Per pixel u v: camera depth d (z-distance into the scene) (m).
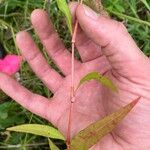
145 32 0.39
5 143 0.37
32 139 0.37
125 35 0.26
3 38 0.39
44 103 0.32
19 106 0.37
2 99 0.38
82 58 0.32
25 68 0.38
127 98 0.27
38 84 0.38
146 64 0.26
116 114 0.21
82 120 0.30
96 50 0.31
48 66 0.33
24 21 0.40
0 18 0.40
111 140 0.28
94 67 0.31
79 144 0.22
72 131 0.30
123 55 0.26
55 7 0.39
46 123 0.37
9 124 0.37
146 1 0.40
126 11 0.40
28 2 0.39
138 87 0.27
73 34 0.25
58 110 0.31
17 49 0.37
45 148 0.38
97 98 0.30
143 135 0.27
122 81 0.27
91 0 0.28
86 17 0.25
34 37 0.39
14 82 0.32
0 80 0.32
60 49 0.32
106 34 0.25
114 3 0.38
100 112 0.30
